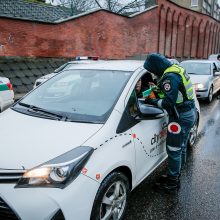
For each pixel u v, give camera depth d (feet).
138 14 71.20
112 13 62.34
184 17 98.43
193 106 12.46
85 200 8.00
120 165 9.38
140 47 74.33
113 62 14.21
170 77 11.23
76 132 9.22
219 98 39.63
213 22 124.16
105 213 9.22
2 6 62.75
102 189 8.66
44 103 11.78
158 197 12.45
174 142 12.34
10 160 8.09
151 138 11.76
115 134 9.65
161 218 10.98
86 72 12.91
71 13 74.79
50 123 9.97
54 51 51.52
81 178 8.01
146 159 11.52
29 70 45.57
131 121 10.57
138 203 11.94
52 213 7.52
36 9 68.18
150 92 12.12
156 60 11.57
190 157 17.25
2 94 21.57
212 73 37.19
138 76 12.13
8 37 44.65
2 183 7.74
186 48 103.35
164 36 86.79
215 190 13.21
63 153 8.23
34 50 48.37
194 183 13.83
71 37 54.13
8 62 43.91
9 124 10.21
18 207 7.51
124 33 67.10
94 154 8.57
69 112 10.65
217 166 15.97
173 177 12.92
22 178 7.71
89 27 57.36
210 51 126.52
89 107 10.75
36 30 48.24
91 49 58.65
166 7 85.15
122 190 10.05
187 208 11.70
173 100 11.28
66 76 13.14
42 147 8.50
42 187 7.64
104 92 11.32
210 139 20.90
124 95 10.88
